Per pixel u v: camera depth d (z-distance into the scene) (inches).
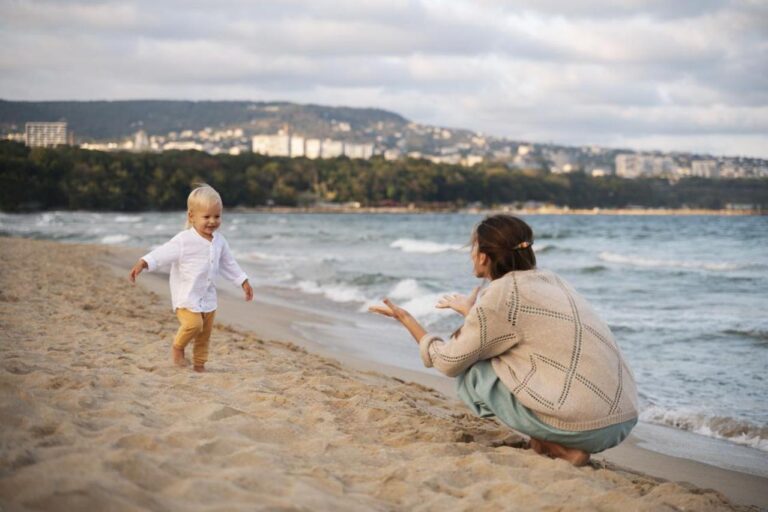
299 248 1160.2
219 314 405.7
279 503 87.0
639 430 205.9
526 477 115.6
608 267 761.6
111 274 566.6
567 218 3410.4
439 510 98.5
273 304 471.5
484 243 135.2
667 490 111.1
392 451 126.0
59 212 3553.2
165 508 81.2
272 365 219.1
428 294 516.1
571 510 98.5
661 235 1582.2
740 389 249.3
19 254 699.4
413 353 312.7
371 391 189.0
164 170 4121.6
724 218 2758.4
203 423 125.6
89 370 169.5
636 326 373.7
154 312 336.2
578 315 128.6
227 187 4463.6
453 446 132.3
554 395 125.5
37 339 222.5
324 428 139.1
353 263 823.7
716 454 182.4
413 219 3329.2
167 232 1664.6
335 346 324.5
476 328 129.8
